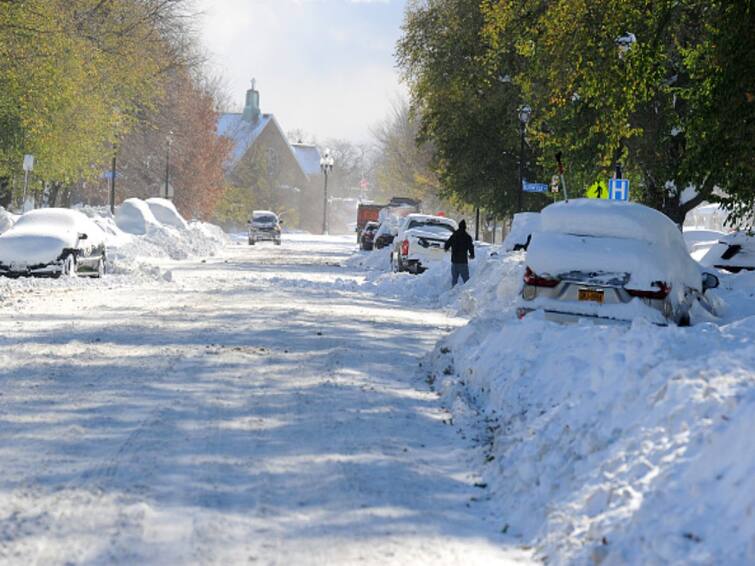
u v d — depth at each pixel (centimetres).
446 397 2070
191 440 1609
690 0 4666
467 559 1105
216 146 18088
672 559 962
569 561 1056
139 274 5919
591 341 1844
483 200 9662
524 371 1898
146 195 16750
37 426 1686
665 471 1126
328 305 4456
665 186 6662
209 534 1138
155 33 12025
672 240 2634
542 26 5250
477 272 4934
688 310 2631
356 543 1136
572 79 4525
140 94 12825
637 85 4397
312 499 1304
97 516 1193
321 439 1653
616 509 1119
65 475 1377
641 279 2425
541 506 1255
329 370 2384
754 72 3653
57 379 2152
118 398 1950
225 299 4519
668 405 1288
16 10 8281
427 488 1396
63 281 5066
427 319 4056
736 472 1023
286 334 3133
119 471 1402
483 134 9300
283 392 2072
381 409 1931
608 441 1332
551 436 1455
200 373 2283
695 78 4188
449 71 9006
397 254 7231
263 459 1500
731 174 3931
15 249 5162
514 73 8438
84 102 9844
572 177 6750
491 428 1753
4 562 1025
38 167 9844
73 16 9944
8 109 8906
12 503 1239
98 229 5850
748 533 940
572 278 2444
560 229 2584
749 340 1708
